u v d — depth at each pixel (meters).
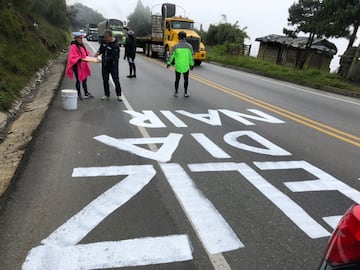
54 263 2.65
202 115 7.67
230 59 25.31
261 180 4.34
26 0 18.44
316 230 3.30
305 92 13.04
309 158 5.29
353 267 1.54
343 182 4.45
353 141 6.42
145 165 4.58
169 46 20.02
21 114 7.42
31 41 14.99
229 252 2.90
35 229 3.07
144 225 3.21
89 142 5.38
